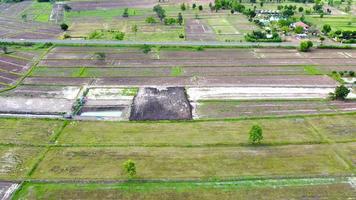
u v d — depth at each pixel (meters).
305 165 54.25
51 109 71.69
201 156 56.22
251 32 123.50
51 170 53.38
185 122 66.12
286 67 93.31
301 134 62.19
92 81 85.06
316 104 73.19
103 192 48.97
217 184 50.31
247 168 53.53
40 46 109.50
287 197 48.09
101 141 60.34
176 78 86.44
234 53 103.81
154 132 62.88
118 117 68.25
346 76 88.00
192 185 50.16
